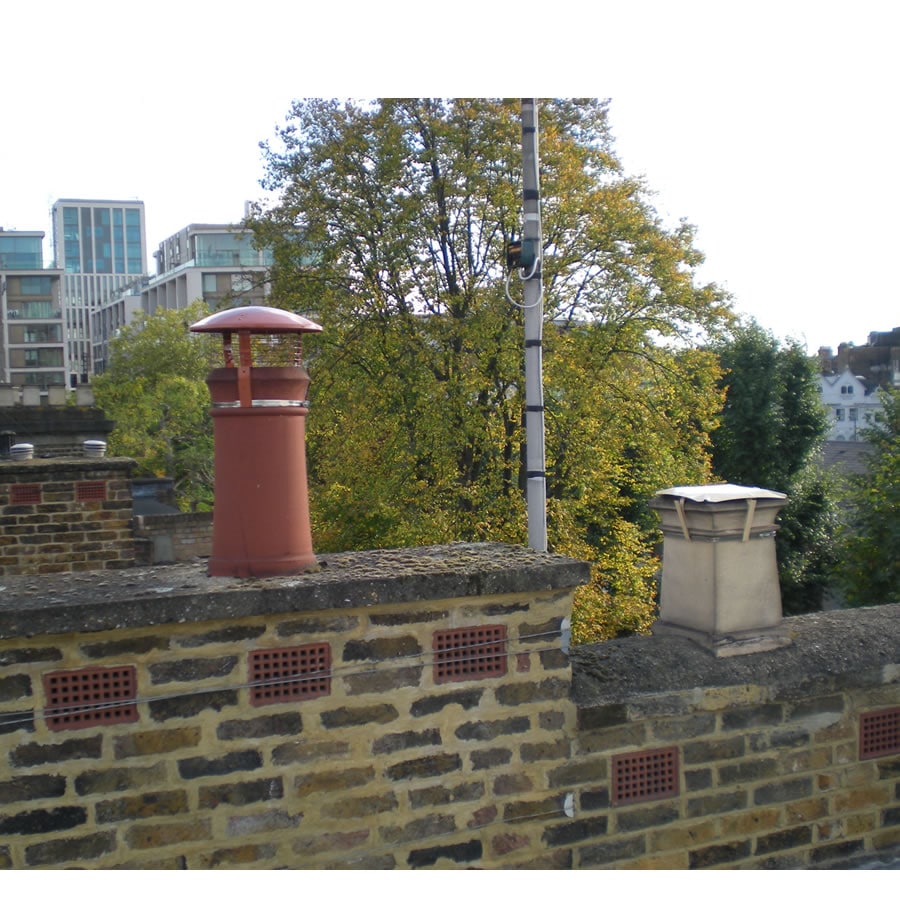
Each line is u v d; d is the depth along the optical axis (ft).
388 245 62.18
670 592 15.80
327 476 68.59
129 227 444.55
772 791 14.89
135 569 13.71
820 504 93.66
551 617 13.46
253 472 12.92
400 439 63.93
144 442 136.98
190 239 279.08
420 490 63.77
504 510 62.39
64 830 11.43
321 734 12.35
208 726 11.91
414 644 12.75
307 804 12.31
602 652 14.79
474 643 13.06
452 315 63.31
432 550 14.82
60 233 436.35
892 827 15.76
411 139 65.05
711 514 14.75
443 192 63.46
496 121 61.82
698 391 68.33
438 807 12.92
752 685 14.49
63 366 279.90
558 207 60.13
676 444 68.80
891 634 15.92
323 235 64.13
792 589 93.04
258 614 11.86
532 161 32.68
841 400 191.72
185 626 11.75
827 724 15.24
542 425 32.86
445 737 12.93
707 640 14.80
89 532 28.73
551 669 13.47
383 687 12.61
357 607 12.31
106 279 431.84
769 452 94.38
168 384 141.79
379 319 64.39
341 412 66.28
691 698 14.12
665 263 62.69
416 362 62.39
